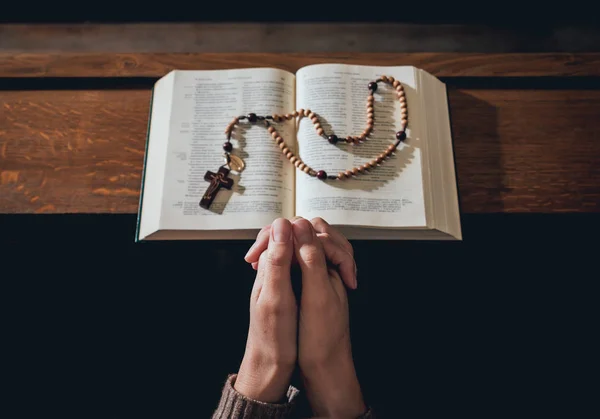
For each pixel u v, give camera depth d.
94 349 0.75
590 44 1.01
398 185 0.57
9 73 0.65
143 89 0.65
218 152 0.59
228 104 0.61
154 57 0.66
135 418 0.71
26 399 0.72
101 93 0.65
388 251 0.69
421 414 0.70
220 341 0.76
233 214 0.56
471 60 0.66
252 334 0.52
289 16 1.03
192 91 0.62
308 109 0.60
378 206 0.56
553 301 0.76
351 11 1.02
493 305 0.76
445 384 0.72
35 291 0.76
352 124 0.60
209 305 0.78
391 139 0.60
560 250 0.69
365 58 0.67
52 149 0.62
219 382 0.73
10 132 0.63
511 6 1.00
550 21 1.01
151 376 0.74
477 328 0.75
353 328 0.75
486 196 0.60
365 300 0.76
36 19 1.02
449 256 0.72
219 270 0.78
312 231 0.53
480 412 0.71
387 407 0.70
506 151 0.62
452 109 0.64
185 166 0.58
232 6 1.02
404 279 0.77
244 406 0.50
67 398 0.72
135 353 0.75
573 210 0.60
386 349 0.74
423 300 0.76
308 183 0.57
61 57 0.66
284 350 0.51
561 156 0.62
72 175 0.61
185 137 0.60
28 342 0.75
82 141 0.62
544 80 0.65
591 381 0.72
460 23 1.03
